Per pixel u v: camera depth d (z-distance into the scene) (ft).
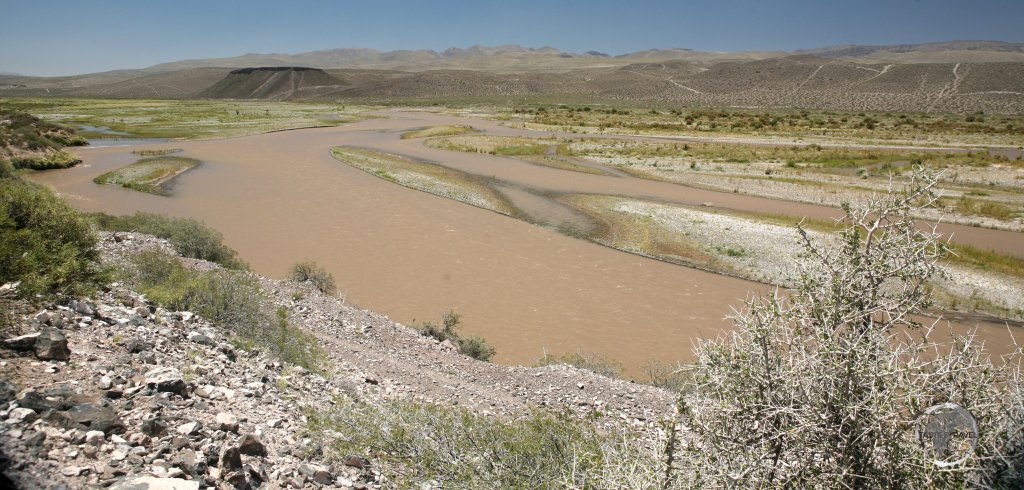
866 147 203.82
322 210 109.60
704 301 68.44
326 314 43.78
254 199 118.01
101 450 12.80
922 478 10.00
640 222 99.30
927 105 488.44
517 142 216.13
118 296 25.82
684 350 55.88
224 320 29.86
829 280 11.75
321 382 26.27
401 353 39.75
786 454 10.79
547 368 41.09
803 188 127.03
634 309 65.98
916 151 188.96
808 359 10.75
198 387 18.75
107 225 62.95
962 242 86.53
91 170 148.46
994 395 10.25
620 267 80.12
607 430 26.14
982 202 111.24
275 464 15.84
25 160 144.15
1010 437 9.80
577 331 60.13
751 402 10.95
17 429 12.41
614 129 280.72
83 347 18.20
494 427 19.44
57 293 21.84
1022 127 282.15
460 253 85.25
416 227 98.68
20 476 11.09
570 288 72.13
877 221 11.75
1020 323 60.59
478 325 61.00
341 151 184.03
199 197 119.14
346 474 16.94
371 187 131.34
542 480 15.83
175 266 36.96
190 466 13.43
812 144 206.80
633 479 11.56
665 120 346.54
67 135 201.26
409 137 235.61
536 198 120.47
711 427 11.30
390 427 19.42
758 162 166.61
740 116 363.56
